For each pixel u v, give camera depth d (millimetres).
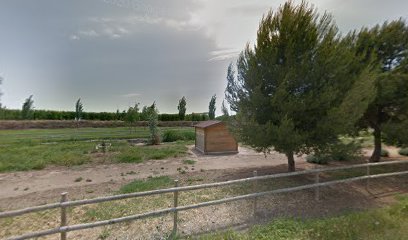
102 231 4285
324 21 7289
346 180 6492
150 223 4633
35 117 40875
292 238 3906
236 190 6930
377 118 9938
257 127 7188
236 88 8359
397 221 4539
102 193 6766
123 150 15016
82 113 43406
